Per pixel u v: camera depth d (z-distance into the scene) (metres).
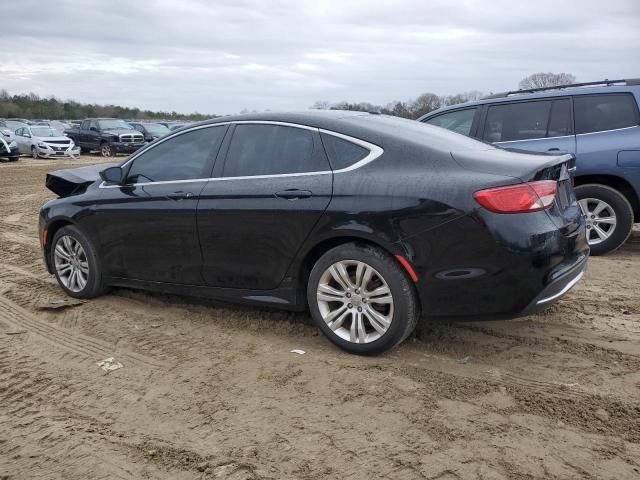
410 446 2.98
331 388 3.60
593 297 5.17
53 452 3.03
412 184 3.70
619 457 2.84
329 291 4.05
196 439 3.11
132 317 4.96
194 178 4.64
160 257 4.83
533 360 3.93
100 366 4.02
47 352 4.28
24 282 6.10
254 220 4.21
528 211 3.53
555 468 2.77
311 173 4.09
